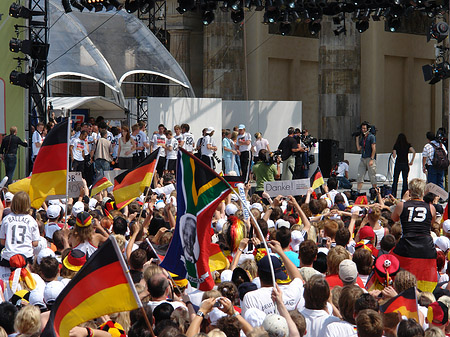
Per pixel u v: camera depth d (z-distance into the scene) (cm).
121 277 1128
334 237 2106
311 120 8619
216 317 1298
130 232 2309
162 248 1819
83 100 5800
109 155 5059
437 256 2144
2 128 3612
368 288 1717
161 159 5328
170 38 9150
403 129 8031
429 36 4922
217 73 7956
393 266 1686
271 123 6712
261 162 4412
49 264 1606
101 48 6425
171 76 6575
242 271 1609
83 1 5131
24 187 2848
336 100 7269
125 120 6306
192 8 5178
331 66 7275
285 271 1652
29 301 1506
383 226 2522
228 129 6022
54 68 5884
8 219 2008
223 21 7944
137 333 1186
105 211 2714
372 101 7738
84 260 1730
